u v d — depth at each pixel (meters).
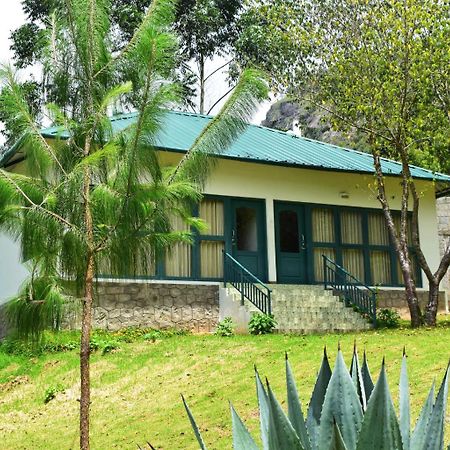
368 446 3.17
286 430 3.25
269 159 18.70
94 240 7.49
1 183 7.21
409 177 18.12
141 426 10.80
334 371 3.59
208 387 12.30
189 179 7.74
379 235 21.00
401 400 3.90
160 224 7.62
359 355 12.81
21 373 14.52
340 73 18.20
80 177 7.35
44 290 7.41
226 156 18.12
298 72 18.72
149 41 7.54
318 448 3.54
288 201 19.80
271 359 13.38
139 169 7.36
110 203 7.30
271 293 17.66
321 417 3.55
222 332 16.58
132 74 7.80
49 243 7.30
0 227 7.39
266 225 19.33
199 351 14.52
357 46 17.84
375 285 20.58
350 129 18.70
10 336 7.78
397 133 17.75
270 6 18.83
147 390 12.81
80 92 7.97
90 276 7.58
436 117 17.89
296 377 11.84
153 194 7.40
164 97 7.50
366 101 17.73
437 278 17.83
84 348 7.59
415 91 17.91
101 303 16.89
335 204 20.45
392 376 11.04
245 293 17.75
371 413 3.16
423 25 17.12
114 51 8.32
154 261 7.73
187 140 17.86
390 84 17.47
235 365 13.33
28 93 7.93
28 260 7.56
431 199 21.83
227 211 18.81
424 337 13.98
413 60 17.28
